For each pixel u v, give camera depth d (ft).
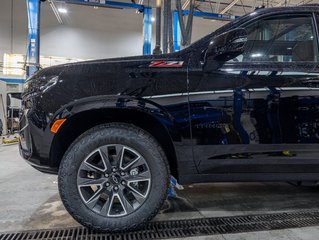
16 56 34.37
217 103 5.88
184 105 5.81
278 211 7.24
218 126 5.88
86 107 5.59
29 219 6.71
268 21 6.41
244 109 5.93
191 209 7.36
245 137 5.94
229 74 6.00
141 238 5.70
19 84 45.65
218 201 8.01
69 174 5.57
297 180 6.22
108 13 46.32
